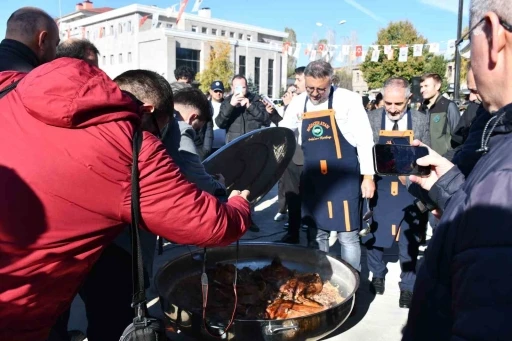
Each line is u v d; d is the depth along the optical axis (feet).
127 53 145.28
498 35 2.61
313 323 7.25
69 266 4.01
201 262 10.06
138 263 4.18
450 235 2.71
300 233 18.35
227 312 7.96
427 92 14.33
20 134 3.79
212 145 17.90
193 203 4.19
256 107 18.62
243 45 156.66
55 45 8.39
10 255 3.76
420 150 5.03
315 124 10.76
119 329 6.60
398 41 91.50
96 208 3.85
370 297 11.86
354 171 10.80
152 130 5.62
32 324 4.15
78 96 3.66
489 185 2.44
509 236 2.24
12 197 3.68
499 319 2.13
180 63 138.72
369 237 11.62
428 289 3.04
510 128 2.65
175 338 9.43
